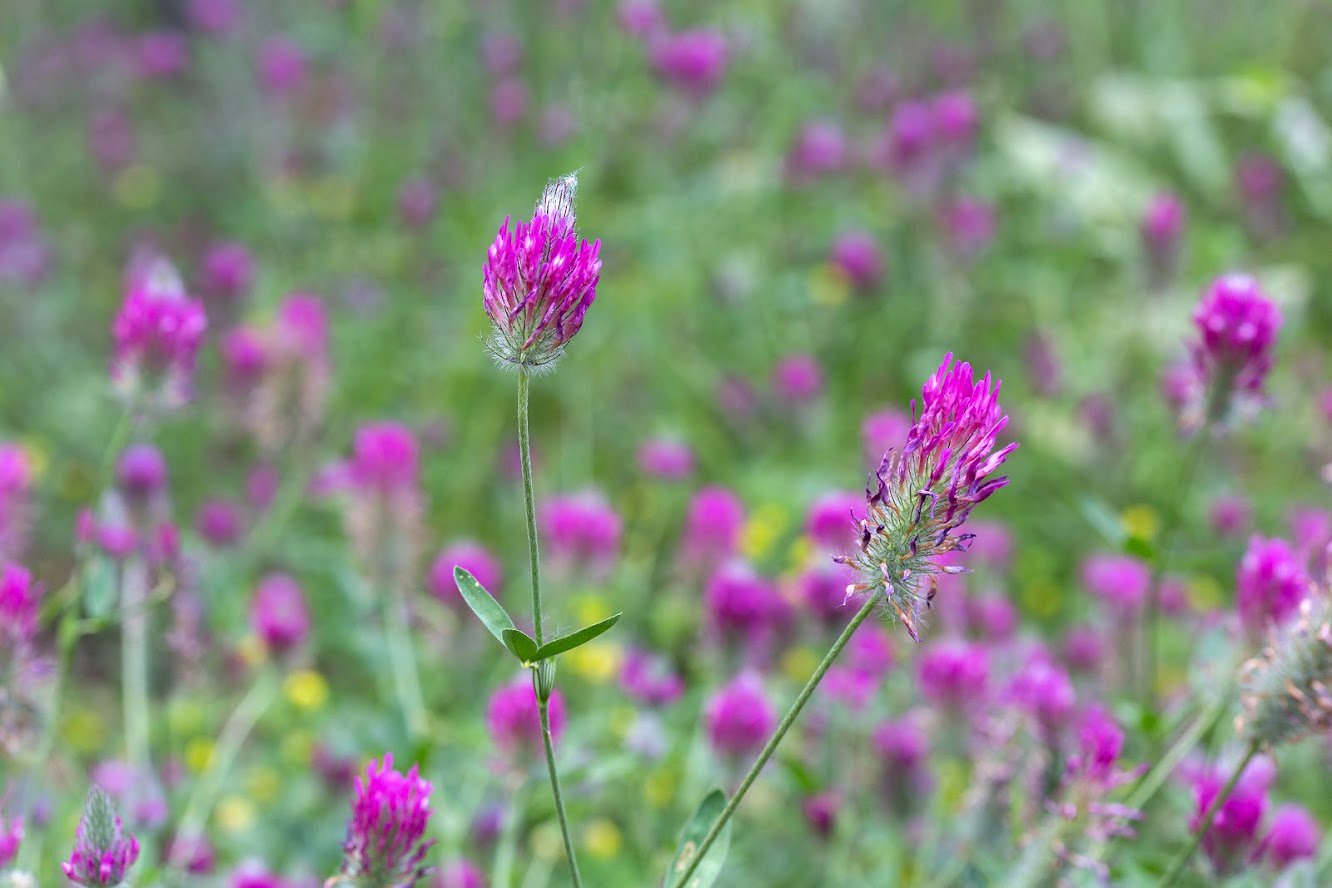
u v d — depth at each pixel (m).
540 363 1.91
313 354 4.57
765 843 3.66
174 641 3.55
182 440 5.80
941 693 3.23
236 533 4.63
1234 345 2.99
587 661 4.15
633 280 6.25
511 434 6.04
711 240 6.61
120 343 3.16
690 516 4.38
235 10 8.38
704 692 4.04
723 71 6.54
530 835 3.74
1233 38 8.50
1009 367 6.19
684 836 2.16
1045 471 5.66
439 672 4.14
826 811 3.42
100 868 2.13
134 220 7.86
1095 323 6.36
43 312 6.63
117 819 2.16
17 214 6.89
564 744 3.23
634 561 5.22
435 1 7.74
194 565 3.66
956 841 3.22
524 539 5.42
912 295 6.54
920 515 1.87
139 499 3.59
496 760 3.06
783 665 3.86
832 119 7.40
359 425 5.73
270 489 5.18
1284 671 2.39
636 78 7.11
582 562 4.07
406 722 3.63
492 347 1.92
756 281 6.32
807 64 7.57
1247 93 7.23
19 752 2.91
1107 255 6.93
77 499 5.81
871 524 1.91
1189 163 7.32
